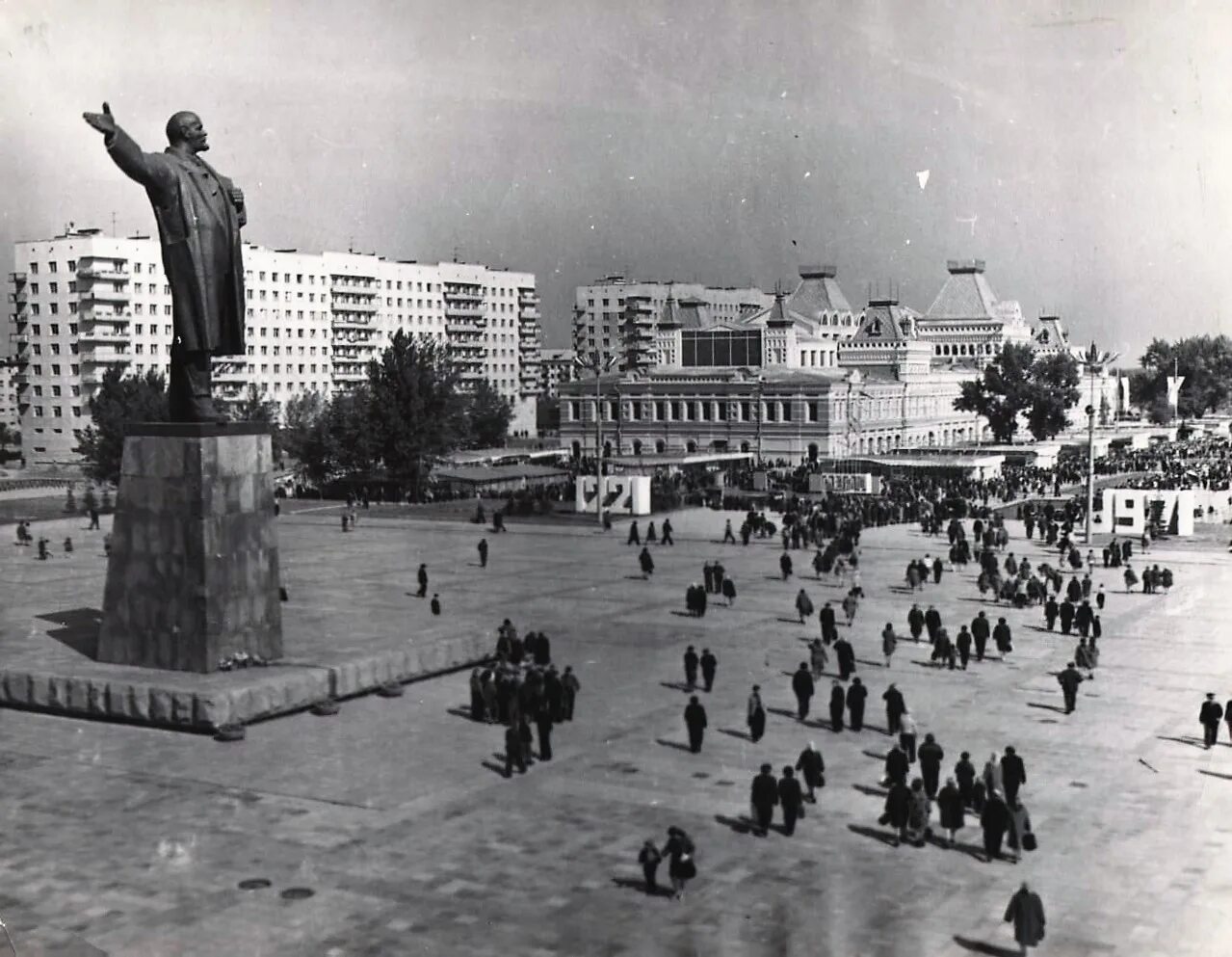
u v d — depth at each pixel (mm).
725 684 49188
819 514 100625
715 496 121875
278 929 27141
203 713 41781
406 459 140625
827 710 45094
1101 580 75062
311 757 39312
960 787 33812
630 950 25969
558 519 113375
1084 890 28938
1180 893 28672
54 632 54281
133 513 46562
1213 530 99250
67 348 178750
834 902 28234
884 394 182375
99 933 27047
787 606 67062
